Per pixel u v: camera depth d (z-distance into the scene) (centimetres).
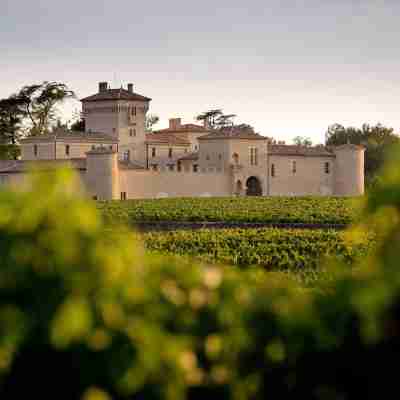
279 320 1206
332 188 19812
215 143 18950
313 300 1273
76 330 1027
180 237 5066
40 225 1091
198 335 1162
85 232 1095
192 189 17438
